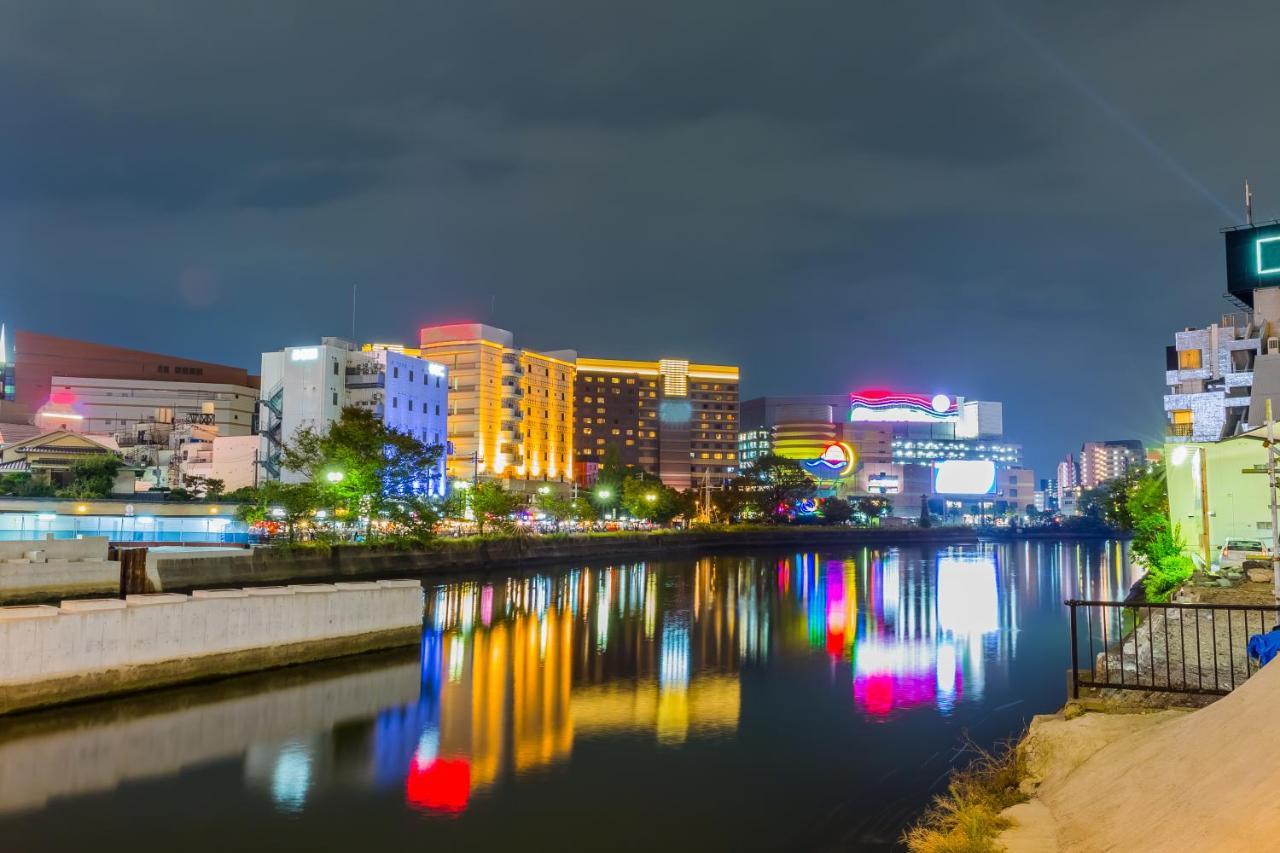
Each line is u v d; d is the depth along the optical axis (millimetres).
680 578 102750
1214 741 13008
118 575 55656
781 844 20844
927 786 24984
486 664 43281
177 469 144375
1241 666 23125
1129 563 138000
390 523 95750
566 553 124250
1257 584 35938
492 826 22000
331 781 25297
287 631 38469
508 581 92875
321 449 86438
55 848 20516
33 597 50594
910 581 100500
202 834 21375
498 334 179000
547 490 152875
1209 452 53781
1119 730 17344
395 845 20812
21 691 29531
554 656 46281
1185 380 116000
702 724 31984
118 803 23359
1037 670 42781
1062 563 139500
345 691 35938
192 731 29688
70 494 97750
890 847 20594
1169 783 12812
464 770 26344
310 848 20625
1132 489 101688
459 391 171875
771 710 34156
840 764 27094
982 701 35781
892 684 39344
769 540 192125
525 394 187750
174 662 34094
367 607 42312
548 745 29094
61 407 185375
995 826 14391
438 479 140250
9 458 112375
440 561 96500
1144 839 11695
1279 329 97312
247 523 88812
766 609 70000
